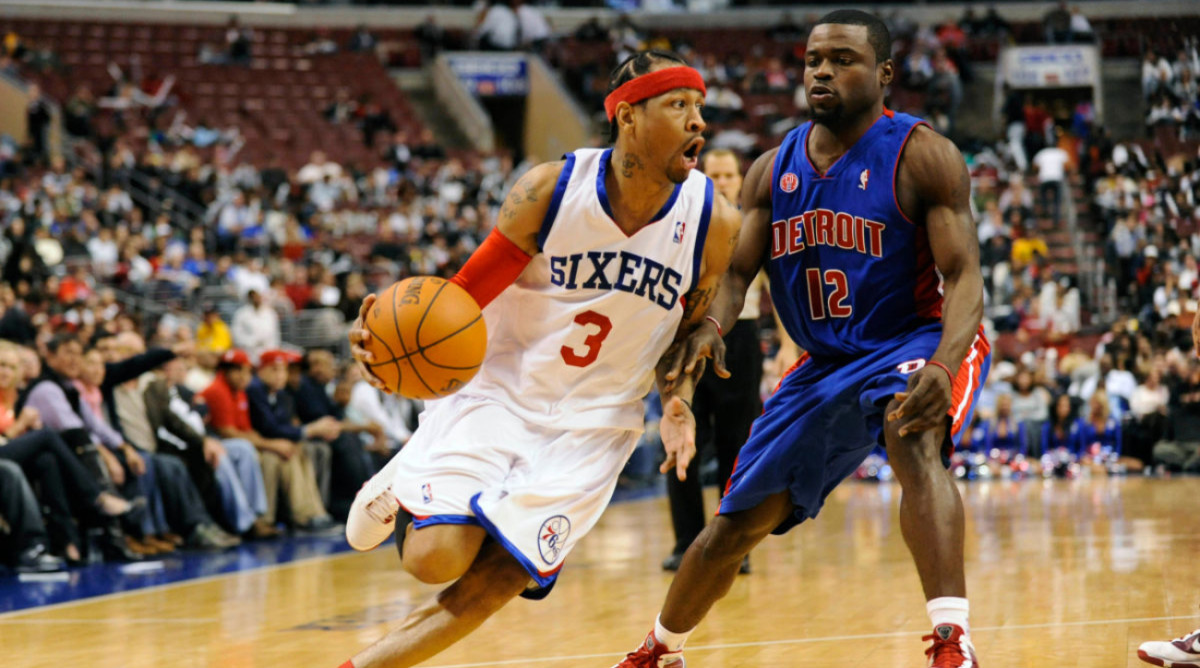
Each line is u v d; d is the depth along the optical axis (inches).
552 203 152.6
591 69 1330.0
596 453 158.6
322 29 1342.3
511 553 148.7
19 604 296.5
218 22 1299.2
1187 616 236.4
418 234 938.7
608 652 217.2
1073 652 204.8
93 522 378.0
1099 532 390.6
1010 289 869.8
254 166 1070.4
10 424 367.2
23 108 1019.9
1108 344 708.0
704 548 180.1
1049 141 1110.4
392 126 1173.7
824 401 174.6
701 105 150.9
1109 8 1251.8
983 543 369.1
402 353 148.7
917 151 172.6
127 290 719.1
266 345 655.1
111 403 401.7
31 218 705.0
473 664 207.5
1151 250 692.1
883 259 175.5
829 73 174.2
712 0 1453.0
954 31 1285.7
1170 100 585.3
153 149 1005.8
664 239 155.1
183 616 272.4
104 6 1246.3
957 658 153.0
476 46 1343.5
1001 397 687.1
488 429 155.0
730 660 206.2
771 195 184.1
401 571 350.0
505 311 162.2
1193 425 663.1
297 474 460.8
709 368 312.2
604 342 157.6
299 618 266.4
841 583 297.1
